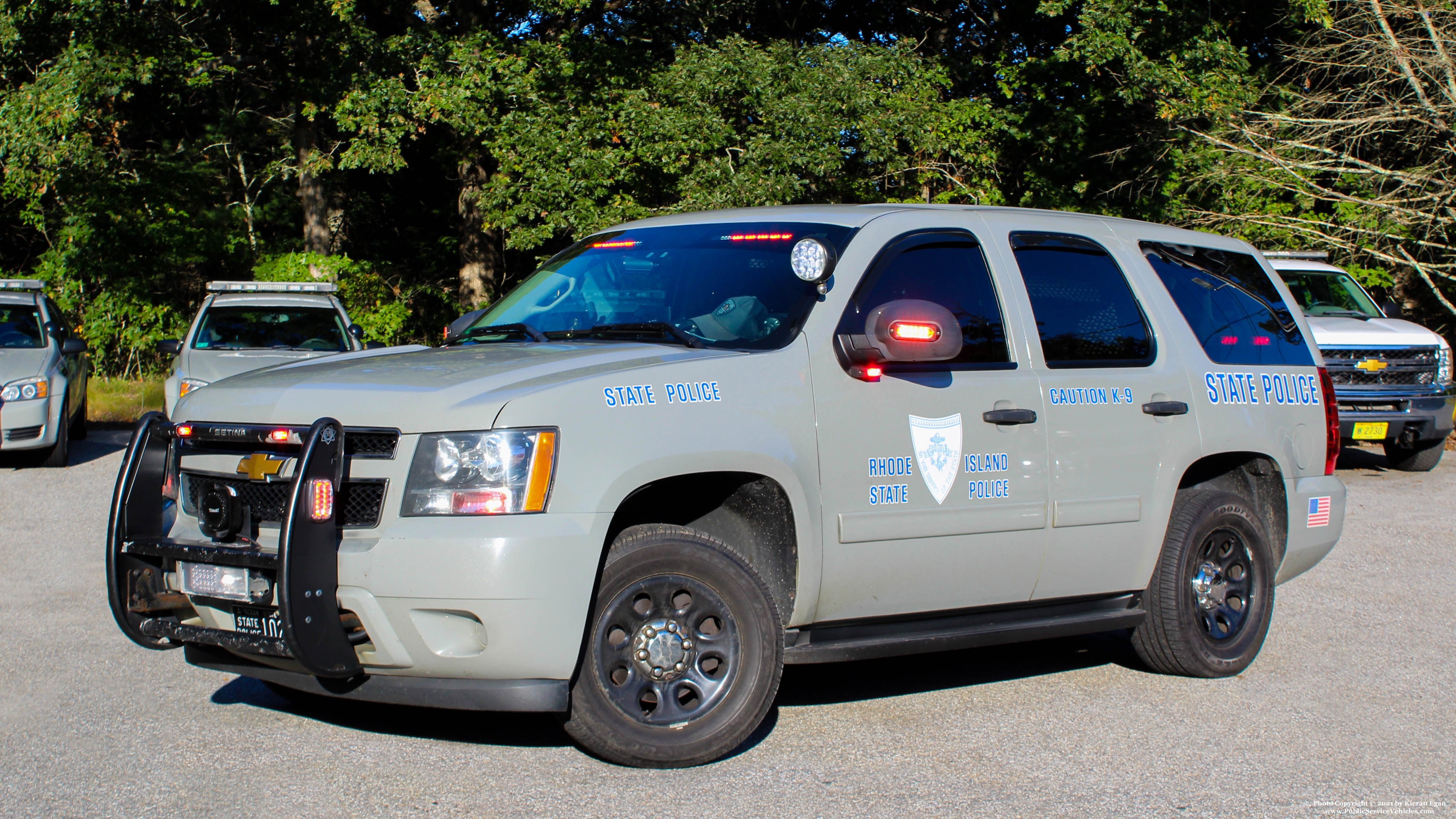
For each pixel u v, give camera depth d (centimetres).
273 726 448
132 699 480
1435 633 643
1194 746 454
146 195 2355
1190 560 535
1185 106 2041
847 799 389
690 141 1938
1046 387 490
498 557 366
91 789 384
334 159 2561
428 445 377
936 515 455
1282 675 559
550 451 377
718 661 415
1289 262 1515
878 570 445
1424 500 1141
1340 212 1991
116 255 2298
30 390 1147
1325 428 603
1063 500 491
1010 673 555
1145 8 1978
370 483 383
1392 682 549
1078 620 509
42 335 1252
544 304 510
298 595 365
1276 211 2091
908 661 573
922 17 2625
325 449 374
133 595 419
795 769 414
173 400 1165
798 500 423
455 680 380
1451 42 1967
